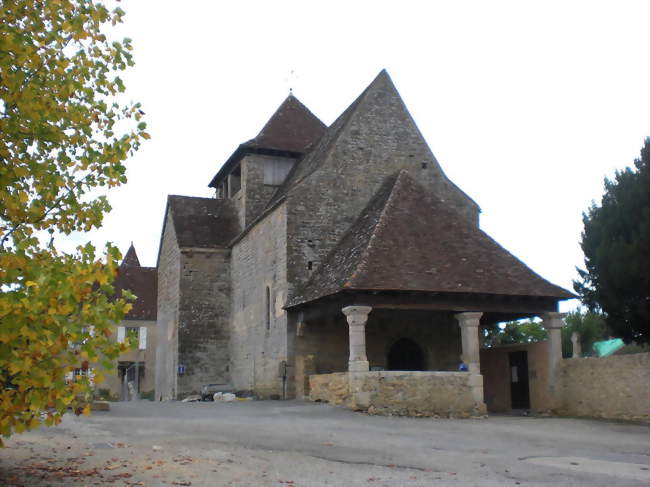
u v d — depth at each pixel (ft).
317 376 65.10
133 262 179.73
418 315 74.95
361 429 45.16
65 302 19.27
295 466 30.71
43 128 23.65
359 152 79.46
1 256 19.81
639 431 47.67
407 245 63.82
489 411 71.00
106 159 24.94
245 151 96.53
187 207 102.83
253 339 84.33
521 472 30.78
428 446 38.42
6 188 23.12
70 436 39.27
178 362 92.94
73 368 20.25
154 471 28.43
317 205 76.33
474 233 68.33
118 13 25.44
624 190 73.82
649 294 68.08
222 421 48.29
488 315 71.97
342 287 56.75
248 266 88.58
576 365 60.85
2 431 20.15
